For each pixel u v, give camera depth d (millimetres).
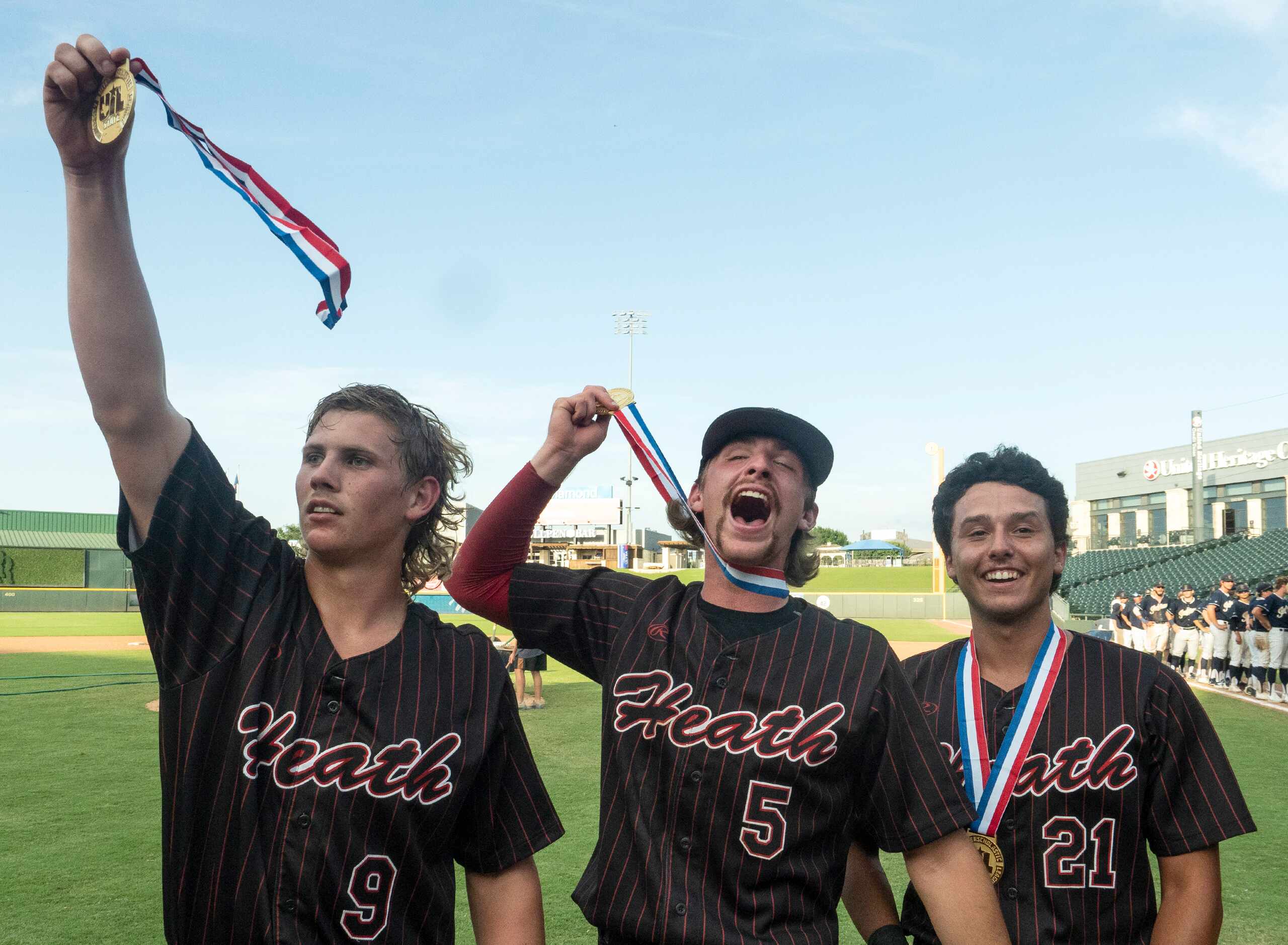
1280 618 12531
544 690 12172
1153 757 2215
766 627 2031
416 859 1698
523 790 1942
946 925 1918
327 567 1823
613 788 2002
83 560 44062
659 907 1805
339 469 1793
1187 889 2172
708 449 2164
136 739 8438
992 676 2387
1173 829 2197
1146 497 45781
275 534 1941
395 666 1775
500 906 1935
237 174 1661
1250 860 5270
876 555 75875
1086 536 49344
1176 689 2238
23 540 43219
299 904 1594
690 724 1925
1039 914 2129
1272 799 6719
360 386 1911
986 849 2197
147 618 1724
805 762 1854
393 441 1847
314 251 1602
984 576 2332
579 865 5113
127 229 1636
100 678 12867
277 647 1742
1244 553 31625
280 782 1650
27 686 12000
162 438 1712
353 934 1619
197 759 1654
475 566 2299
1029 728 2246
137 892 4602
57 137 1574
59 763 7434
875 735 1950
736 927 1766
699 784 1864
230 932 1581
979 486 2371
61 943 4004
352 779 1665
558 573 2297
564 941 4141
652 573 40438
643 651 2072
